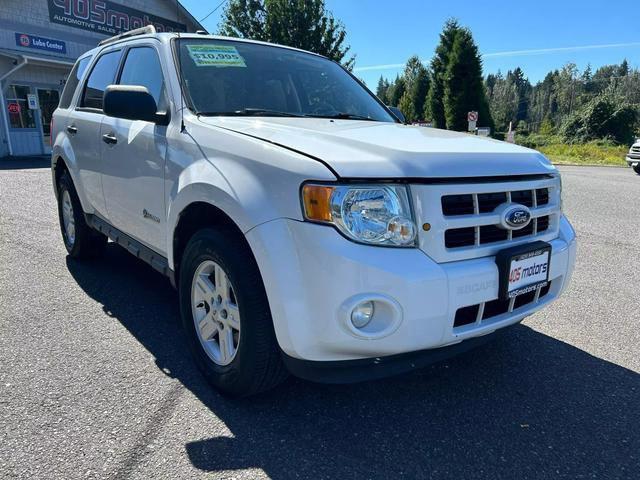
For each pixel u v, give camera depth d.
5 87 16.00
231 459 2.16
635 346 3.38
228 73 3.30
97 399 2.56
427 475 2.10
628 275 4.91
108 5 19.09
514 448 2.30
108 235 3.91
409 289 2.04
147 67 3.44
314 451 2.23
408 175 2.12
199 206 2.62
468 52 32.78
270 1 23.06
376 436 2.35
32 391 2.62
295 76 3.64
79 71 4.77
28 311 3.64
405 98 57.72
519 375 2.96
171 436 2.29
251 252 2.34
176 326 3.47
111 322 3.50
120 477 2.02
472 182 2.26
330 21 23.70
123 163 3.39
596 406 2.66
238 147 2.41
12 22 16.16
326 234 2.03
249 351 2.32
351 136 2.46
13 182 10.12
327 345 2.07
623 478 2.12
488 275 2.24
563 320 3.79
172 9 21.81
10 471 2.03
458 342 2.31
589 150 29.75
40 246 5.35
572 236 2.83
